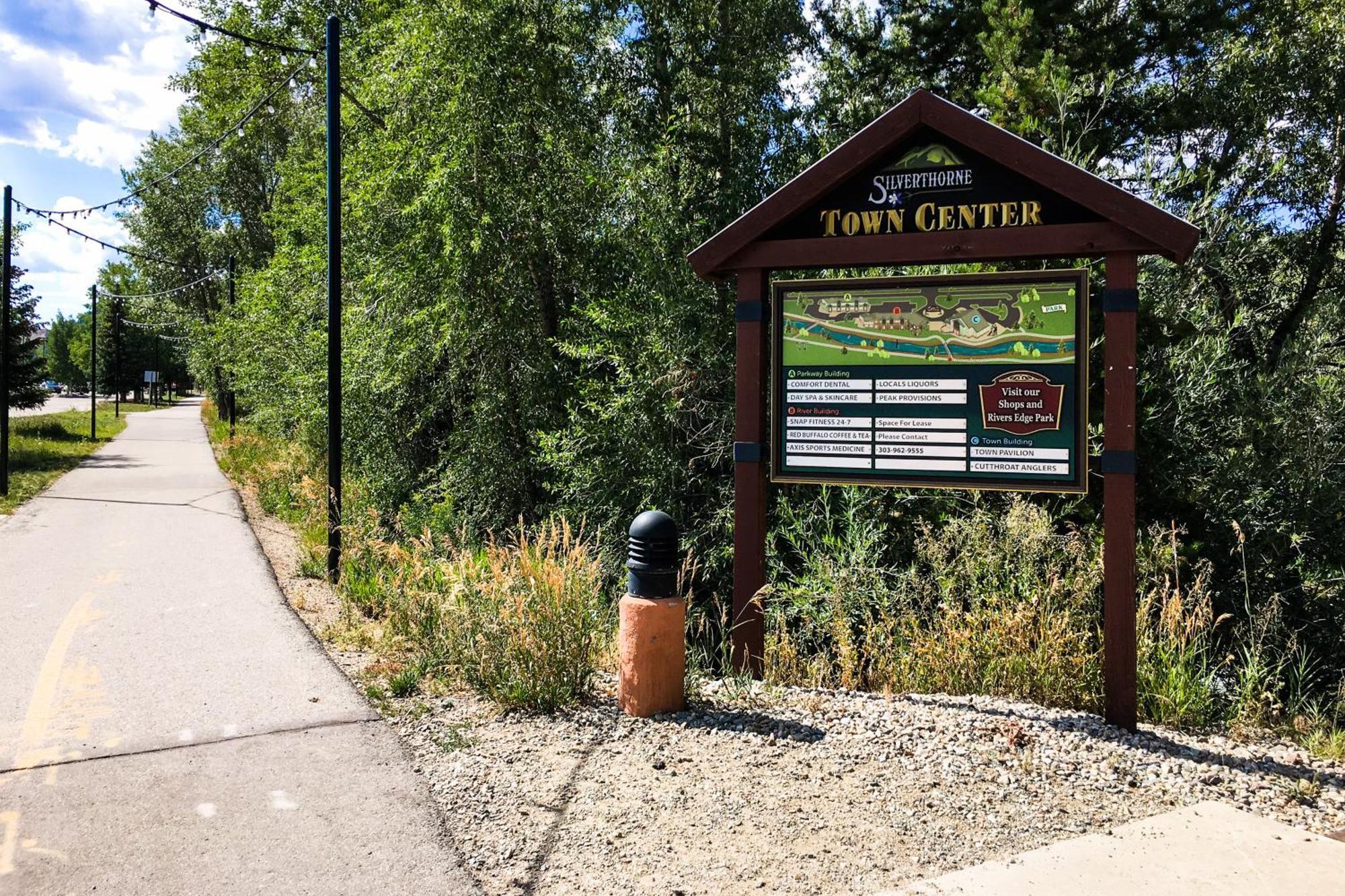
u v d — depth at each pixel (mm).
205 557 9266
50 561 8945
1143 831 3391
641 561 4766
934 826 3447
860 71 16875
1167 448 7699
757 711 4758
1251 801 3707
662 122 14438
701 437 10242
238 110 26484
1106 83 10586
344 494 12000
